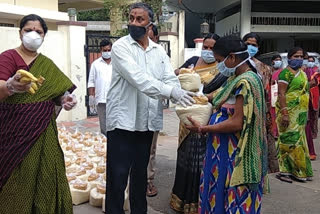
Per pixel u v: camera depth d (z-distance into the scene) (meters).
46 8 10.73
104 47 5.62
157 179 5.13
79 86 9.68
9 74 2.72
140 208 3.43
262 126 2.81
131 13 3.07
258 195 2.89
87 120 9.70
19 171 2.79
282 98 5.12
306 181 5.29
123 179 3.21
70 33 9.41
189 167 3.80
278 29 14.83
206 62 3.88
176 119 10.45
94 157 5.18
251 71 2.81
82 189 4.09
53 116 2.94
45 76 2.87
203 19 19.19
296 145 5.17
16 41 8.49
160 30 13.06
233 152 2.84
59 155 2.96
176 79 3.28
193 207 3.82
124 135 3.18
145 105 3.18
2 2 9.64
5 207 2.80
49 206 2.91
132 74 2.94
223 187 2.88
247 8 14.27
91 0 13.71
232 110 2.87
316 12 14.91
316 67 7.75
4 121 2.75
